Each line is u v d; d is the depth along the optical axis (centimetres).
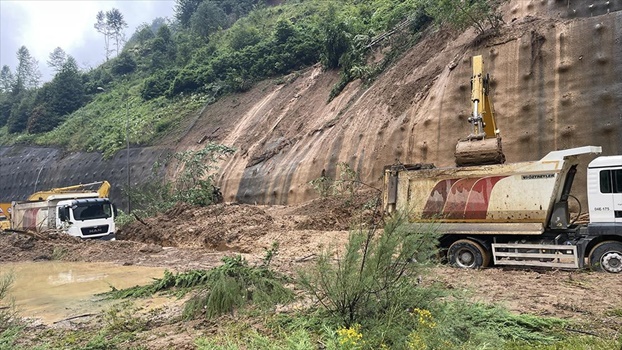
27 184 5494
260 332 680
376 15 3753
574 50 1883
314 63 4322
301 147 2941
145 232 2239
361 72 3105
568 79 1858
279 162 2989
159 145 4431
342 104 3041
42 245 1877
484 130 1344
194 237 1973
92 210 2198
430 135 2153
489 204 1120
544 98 1886
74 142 5478
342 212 1966
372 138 2431
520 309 735
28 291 1169
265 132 3500
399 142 2280
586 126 1750
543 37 1986
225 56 5003
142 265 1498
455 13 2359
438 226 714
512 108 1950
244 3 7569
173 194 3161
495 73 2061
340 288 627
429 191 1196
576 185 1574
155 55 6756
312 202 2348
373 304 625
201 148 3947
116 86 6788
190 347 634
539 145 1830
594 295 820
